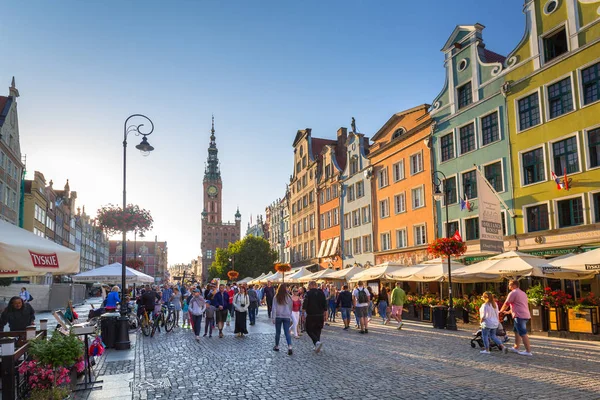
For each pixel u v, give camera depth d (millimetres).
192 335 19500
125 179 17984
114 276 23328
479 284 28797
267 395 8461
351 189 47688
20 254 7504
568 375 9914
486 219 23078
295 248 65875
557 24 24484
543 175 24969
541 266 18312
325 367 11164
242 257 79562
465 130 30875
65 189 88875
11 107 46188
